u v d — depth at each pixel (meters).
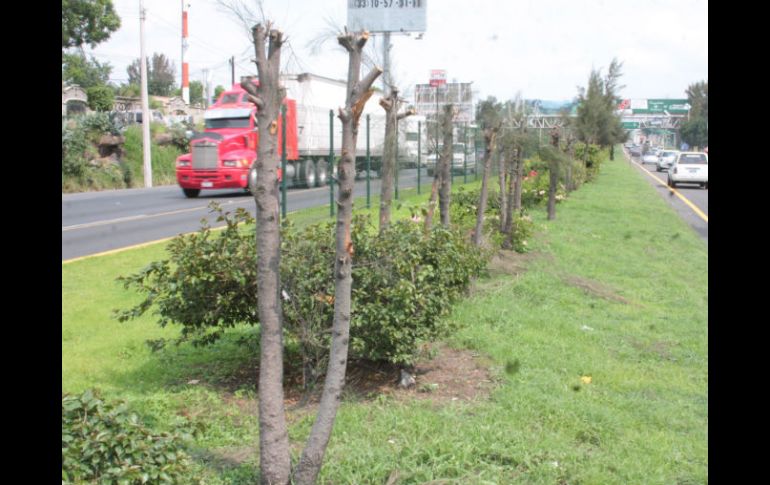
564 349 6.91
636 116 69.50
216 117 23.73
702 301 9.34
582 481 4.11
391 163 7.25
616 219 17.36
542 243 12.69
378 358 5.82
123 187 31.20
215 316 5.70
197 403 5.26
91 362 6.20
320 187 23.94
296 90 11.34
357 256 5.72
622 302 9.27
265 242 3.59
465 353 6.65
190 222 16.09
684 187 32.56
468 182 22.66
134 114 38.34
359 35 3.53
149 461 3.33
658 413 5.34
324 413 3.61
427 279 6.04
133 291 8.62
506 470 4.20
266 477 3.65
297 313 5.40
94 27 32.12
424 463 4.17
